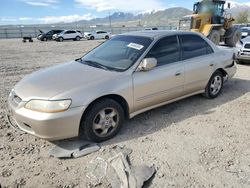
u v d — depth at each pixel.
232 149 3.53
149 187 2.79
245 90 6.23
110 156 3.34
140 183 2.79
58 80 3.65
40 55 14.59
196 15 14.89
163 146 3.61
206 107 5.09
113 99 3.82
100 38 40.19
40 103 3.22
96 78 3.68
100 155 3.37
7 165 3.16
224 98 5.63
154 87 4.16
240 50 9.34
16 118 3.43
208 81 5.29
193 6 16.62
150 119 4.50
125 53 4.28
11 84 6.93
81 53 15.71
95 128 3.61
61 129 3.27
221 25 14.76
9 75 8.20
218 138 3.84
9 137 3.85
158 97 4.31
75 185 2.81
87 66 4.19
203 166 3.15
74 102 3.29
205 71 5.09
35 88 3.46
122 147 3.56
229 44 15.51
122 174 2.94
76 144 3.58
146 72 4.05
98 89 3.50
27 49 19.12
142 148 3.55
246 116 4.65
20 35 45.47
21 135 3.91
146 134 3.96
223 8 15.48
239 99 5.56
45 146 3.59
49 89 3.39
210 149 3.53
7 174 3.00
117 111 3.78
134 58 4.07
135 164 3.17
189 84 4.83
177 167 3.13
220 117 4.61
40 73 4.09
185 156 3.36
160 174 2.99
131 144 3.65
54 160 3.27
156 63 4.04
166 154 3.40
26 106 3.29
